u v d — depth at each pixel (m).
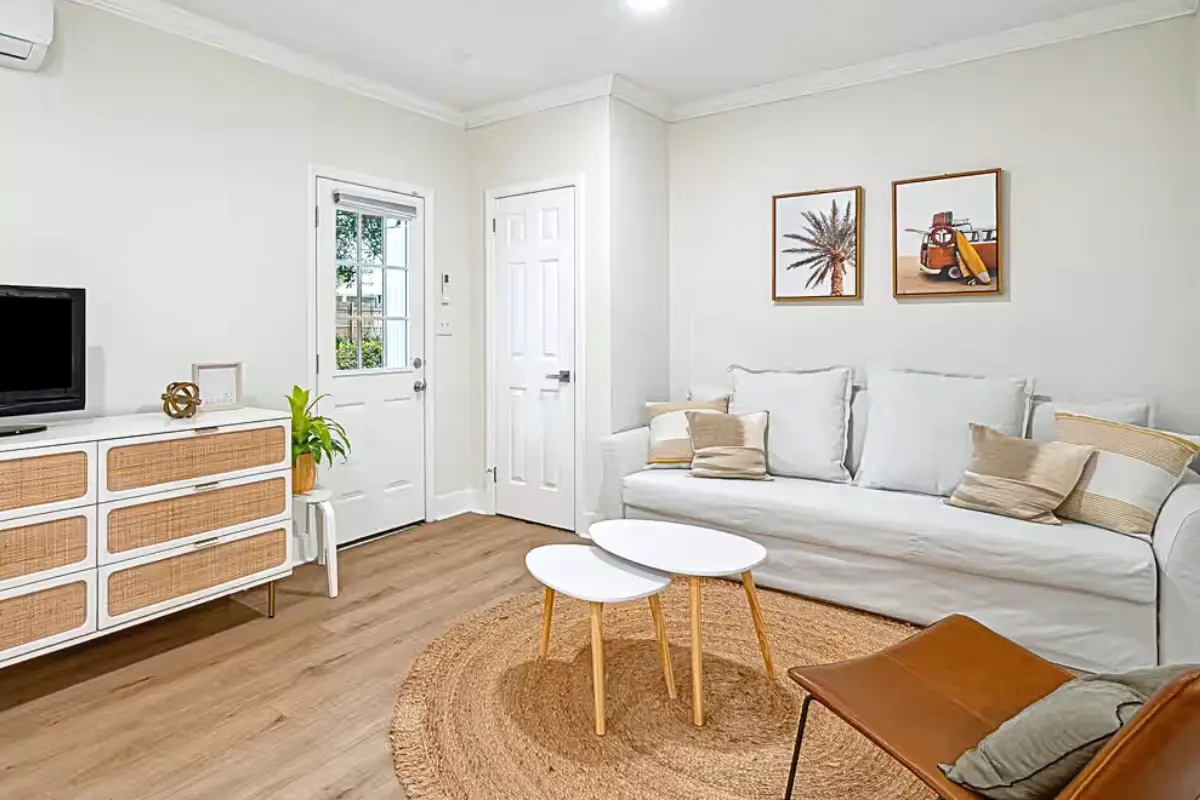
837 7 2.95
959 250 3.36
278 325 3.44
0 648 2.09
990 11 2.99
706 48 3.36
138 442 2.40
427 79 3.77
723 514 3.18
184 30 3.02
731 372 3.90
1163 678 1.07
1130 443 2.57
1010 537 2.47
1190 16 2.84
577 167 3.91
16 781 1.80
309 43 3.31
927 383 3.19
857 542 2.83
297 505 3.51
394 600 3.04
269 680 2.32
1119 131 3.00
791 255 3.85
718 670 2.41
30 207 2.61
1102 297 3.07
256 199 3.32
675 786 1.78
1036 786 1.08
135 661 2.46
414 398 4.14
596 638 2.03
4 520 2.09
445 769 1.85
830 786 1.79
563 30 3.17
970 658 1.64
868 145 3.60
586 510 3.99
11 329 2.36
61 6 2.66
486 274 4.36
